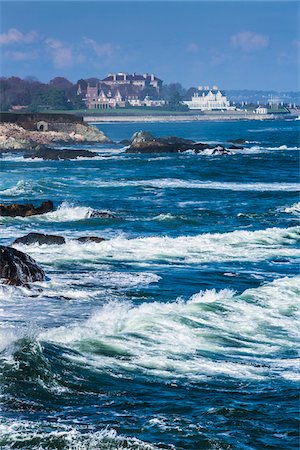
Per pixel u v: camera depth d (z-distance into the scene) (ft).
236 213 333.83
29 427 109.29
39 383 123.34
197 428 111.55
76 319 163.94
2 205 305.94
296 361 139.23
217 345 145.28
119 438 107.04
